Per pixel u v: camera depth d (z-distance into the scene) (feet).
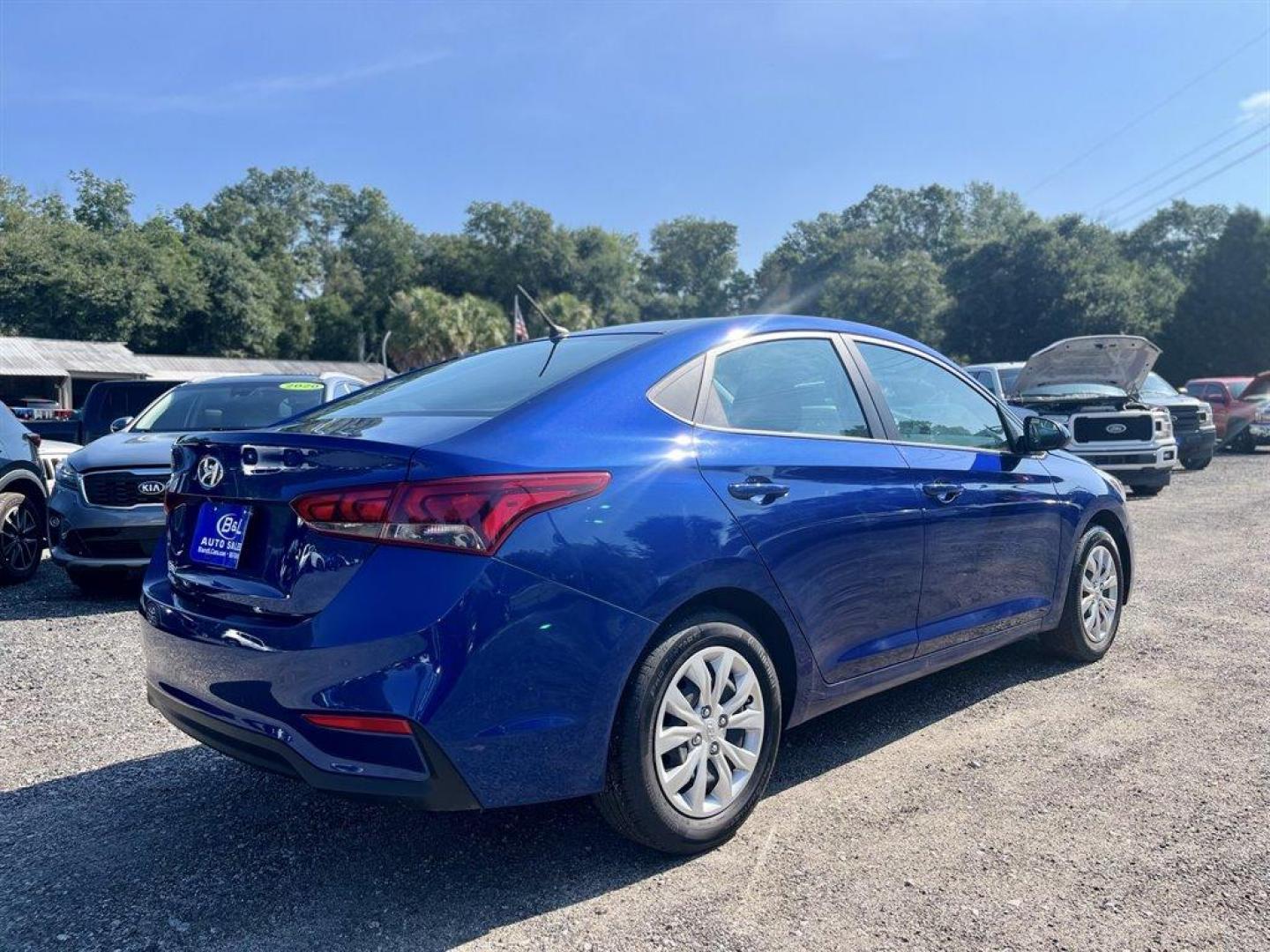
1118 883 8.68
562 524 8.20
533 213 246.88
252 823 10.32
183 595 9.21
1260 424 63.26
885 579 11.12
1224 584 21.29
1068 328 138.62
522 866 9.27
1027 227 152.05
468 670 7.62
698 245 295.89
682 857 9.36
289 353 223.71
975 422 13.52
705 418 9.83
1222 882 8.66
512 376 10.41
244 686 8.20
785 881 8.84
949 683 14.87
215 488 8.96
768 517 9.69
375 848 9.71
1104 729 12.62
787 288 256.32
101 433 33.14
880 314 169.37
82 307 150.41
